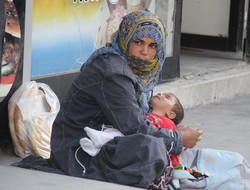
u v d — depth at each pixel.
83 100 5.97
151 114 6.33
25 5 8.38
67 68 9.52
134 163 5.78
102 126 6.01
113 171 5.85
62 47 9.38
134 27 5.97
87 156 6.07
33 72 8.98
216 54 14.53
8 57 8.23
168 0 11.41
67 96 6.14
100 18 9.95
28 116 8.12
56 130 6.20
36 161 6.57
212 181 6.15
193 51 14.80
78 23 9.59
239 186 6.20
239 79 12.80
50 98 8.42
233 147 9.50
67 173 6.09
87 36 9.77
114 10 10.20
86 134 6.03
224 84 12.38
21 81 8.48
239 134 10.25
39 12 8.92
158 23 6.03
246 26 14.08
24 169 6.50
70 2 9.40
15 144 8.18
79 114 6.04
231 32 14.26
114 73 5.84
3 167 6.56
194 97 11.64
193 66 13.04
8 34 8.20
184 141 6.01
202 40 14.77
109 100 5.84
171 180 6.07
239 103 12.34
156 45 6.05
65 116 6.12
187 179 6.09
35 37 8.92
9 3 8.16
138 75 6.13
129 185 5.84
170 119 6.42
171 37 11.54
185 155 6.39
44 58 9.12
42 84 8.55
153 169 5.74
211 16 14.57
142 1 10.85
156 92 10.68
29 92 8.26
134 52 6.01
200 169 6.29
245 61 14.10
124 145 5.77
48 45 9.16
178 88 11.20
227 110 11.75
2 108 8.25
